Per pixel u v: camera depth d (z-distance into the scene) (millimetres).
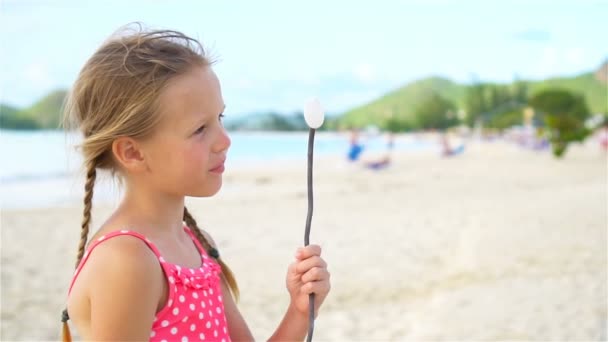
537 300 5531
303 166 20578
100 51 1295
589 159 23469
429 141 42781
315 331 4973
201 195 1285
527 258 7055
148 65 1234
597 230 8516
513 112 48250
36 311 5348
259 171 18781
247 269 6852
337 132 58719
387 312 5414
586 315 5102
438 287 6109
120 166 1313
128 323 1168
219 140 1286
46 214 10398
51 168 18047
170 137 1233
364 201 12328
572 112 44781
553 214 9961
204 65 1297
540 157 24750
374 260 7258
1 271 6598
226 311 1530
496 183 15461
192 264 1353
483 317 5125
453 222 9656
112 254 1196
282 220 10016
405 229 9164
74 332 4828
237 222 9781
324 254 7586
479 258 7125
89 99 1272
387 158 19906
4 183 15023
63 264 6992
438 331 4840
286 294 5953
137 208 1297
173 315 1242
